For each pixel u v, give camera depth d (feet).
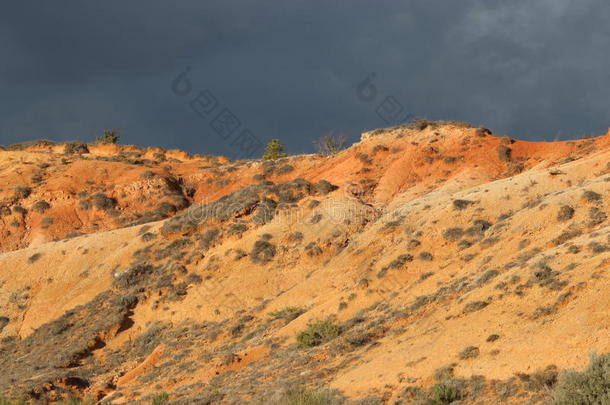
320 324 156.66
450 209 201.05
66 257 252.01
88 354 196.65
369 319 156.66
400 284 175.22
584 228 157.99
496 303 123.95
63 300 231.30
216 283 213.66
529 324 110.22
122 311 212.02
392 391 107.04
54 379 169.17
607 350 91.97
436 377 104.88
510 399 91.20
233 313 198.39
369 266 187.52
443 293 147.84
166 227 248.52
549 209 171.22
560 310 110.73
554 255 132.16
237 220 244.63
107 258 247.29
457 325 122.42
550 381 90.63
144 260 239.91
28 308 230.27
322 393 109.81
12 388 163.22
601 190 172.76
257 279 211.61
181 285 216.74
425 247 188.03
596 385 78.79
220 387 143.95
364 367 121.70
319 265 211.82
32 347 207.92
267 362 152.05
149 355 189.78
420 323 133.49
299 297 191.42
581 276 117.50
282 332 166.81
